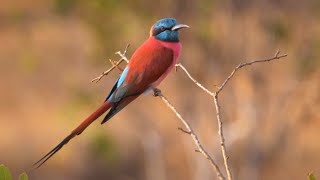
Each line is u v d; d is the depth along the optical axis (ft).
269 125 51.72
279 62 51.96
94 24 48.16
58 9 48.83
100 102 49.34
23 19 52.11
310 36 49.44
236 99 51.44
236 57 50.83
